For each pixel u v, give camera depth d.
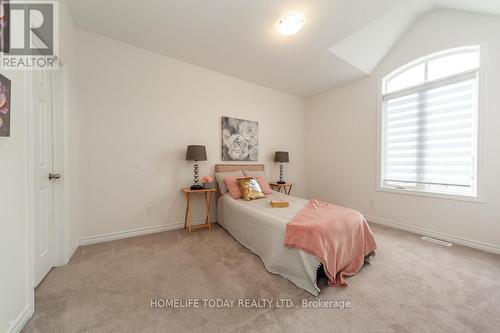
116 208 2.63
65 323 1.25
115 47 2.59
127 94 2.67
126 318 1.30
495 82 2.25
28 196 1.29
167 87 2.95
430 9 2.68
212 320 1.29
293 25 2.27
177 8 2.07
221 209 3.15
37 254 1.64
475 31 2.37
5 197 1.10
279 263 1.79
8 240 1.12
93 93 2.47
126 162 2.68
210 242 2.54
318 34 2.48
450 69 2.66
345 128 3.84
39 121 1.69
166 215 2.98
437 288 1.61
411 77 3.04
